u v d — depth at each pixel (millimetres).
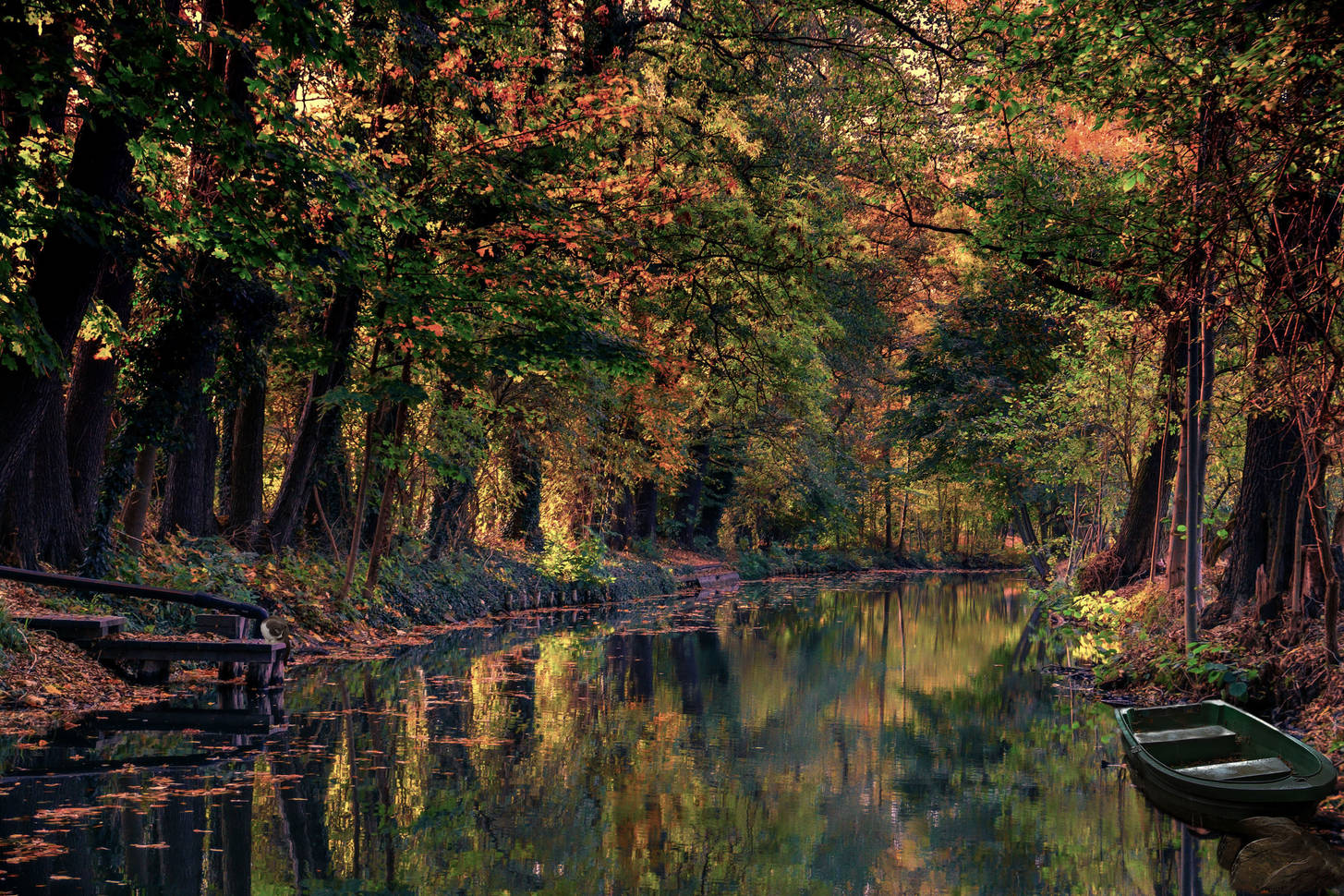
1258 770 8930
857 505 63938
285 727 11633
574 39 22469
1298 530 12945
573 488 36438
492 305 18188
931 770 10453
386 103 18766
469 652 19703
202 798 8422
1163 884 7074
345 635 20328
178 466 19844
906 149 21500
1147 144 13117
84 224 12125
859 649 21609
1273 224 10688
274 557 20297
